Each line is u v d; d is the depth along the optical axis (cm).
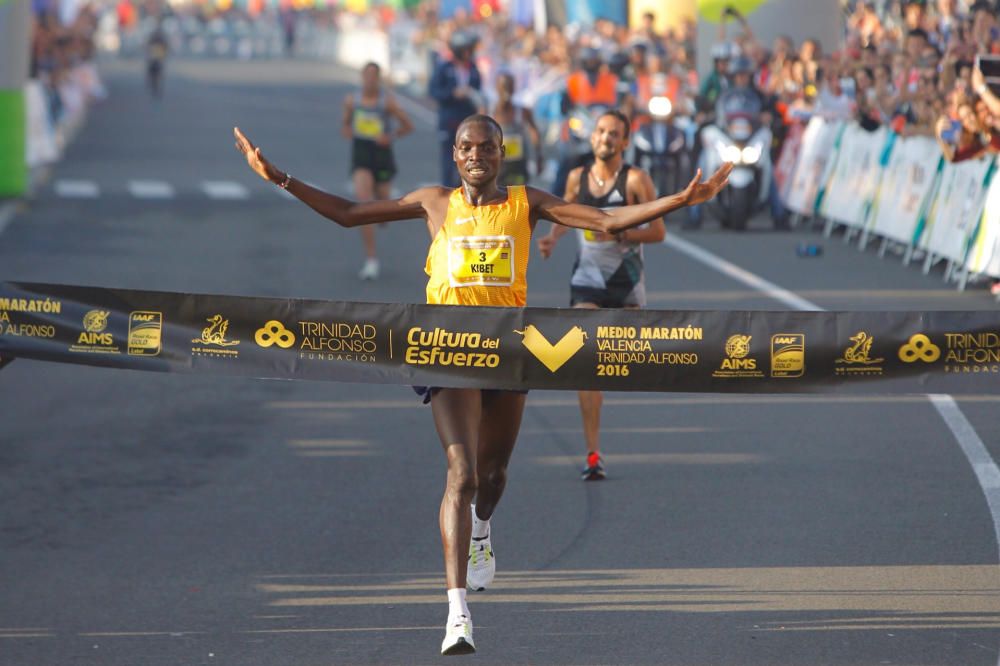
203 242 4316
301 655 1349
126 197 5453
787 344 1384
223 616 1455
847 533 1695
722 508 1805
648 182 1936
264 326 1412
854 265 3862
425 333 1396
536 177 6031
